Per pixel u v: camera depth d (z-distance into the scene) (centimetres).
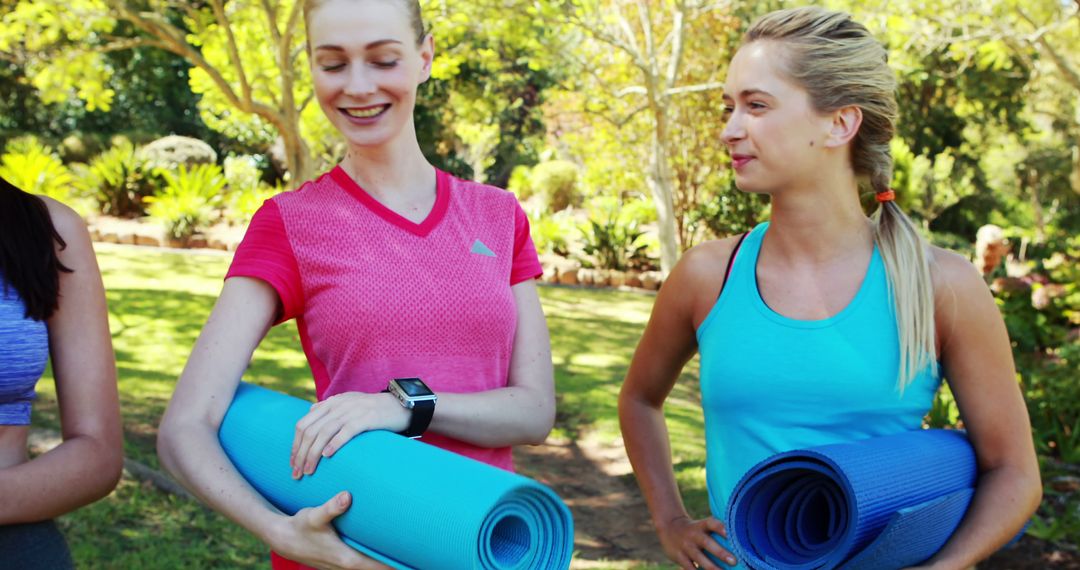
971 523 162
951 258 175
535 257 200
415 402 158
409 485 137
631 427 211
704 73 1527
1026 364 829
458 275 178
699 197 1698
